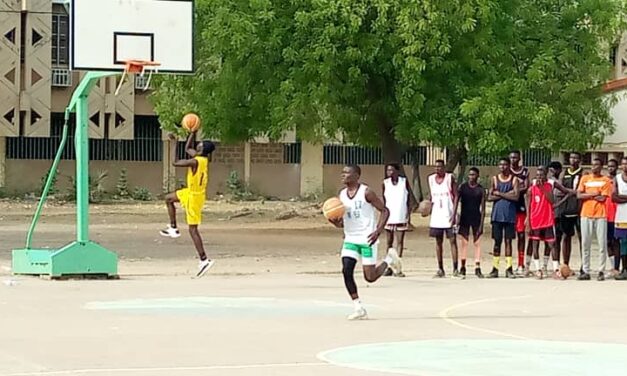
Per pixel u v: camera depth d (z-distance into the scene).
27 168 48.91
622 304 15.70
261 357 10.47
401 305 15.27
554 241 19.89
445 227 19.84
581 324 13.38
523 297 16.56
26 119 47.91
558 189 19.89
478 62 28.34
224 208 45.66
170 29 20.12
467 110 27.52
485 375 9.59
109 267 18.77
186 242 28.08
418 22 26.84
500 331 12.62
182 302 15.30
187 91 30.94
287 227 35.00
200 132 33.22
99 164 50.06
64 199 47.66
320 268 21.69
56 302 15.12
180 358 10.34
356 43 27.66
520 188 19.97
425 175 51.50
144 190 49.91
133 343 11.30
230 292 16.77
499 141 27.67
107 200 48.69
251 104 29.66
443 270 20.00
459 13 27.36
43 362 10.05
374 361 10.30
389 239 19.81
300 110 28.75
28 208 42.97
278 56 28.66
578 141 30.03
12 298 15.56
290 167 52.91
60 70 48.78
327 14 27.25
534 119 27.92
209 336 11.90
